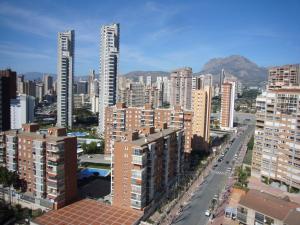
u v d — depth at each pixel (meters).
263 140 143.62
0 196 121.25
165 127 148.12
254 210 93.94
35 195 113.19
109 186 138.12
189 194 133.00
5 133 120.12
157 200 119.44
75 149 114.25
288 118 131.12
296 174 128.88
